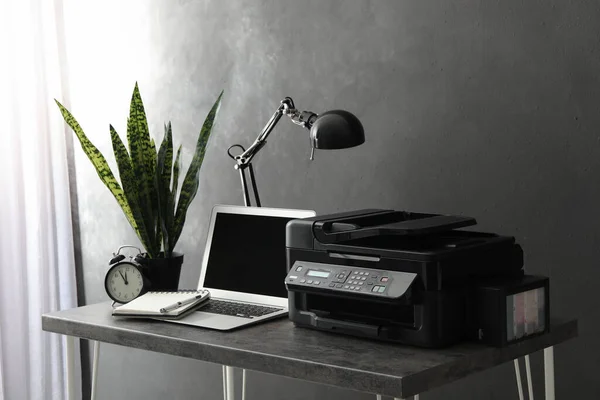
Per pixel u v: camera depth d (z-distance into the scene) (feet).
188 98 10.36
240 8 9.80
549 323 6.60
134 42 10.78
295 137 9.48
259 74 9.71
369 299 6.18
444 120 8.45
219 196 10.18
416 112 8.63
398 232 6.22
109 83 11.06
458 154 8.39
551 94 7.82
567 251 7.84
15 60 10.81
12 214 10.81
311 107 9.34
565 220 7.83
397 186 8.82
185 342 6.70
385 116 8.83
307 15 9.28
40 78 11.05
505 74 8.06
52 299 11.27
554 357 7.99
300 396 9.68
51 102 11.20
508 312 6.18
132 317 7.50
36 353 11.11
